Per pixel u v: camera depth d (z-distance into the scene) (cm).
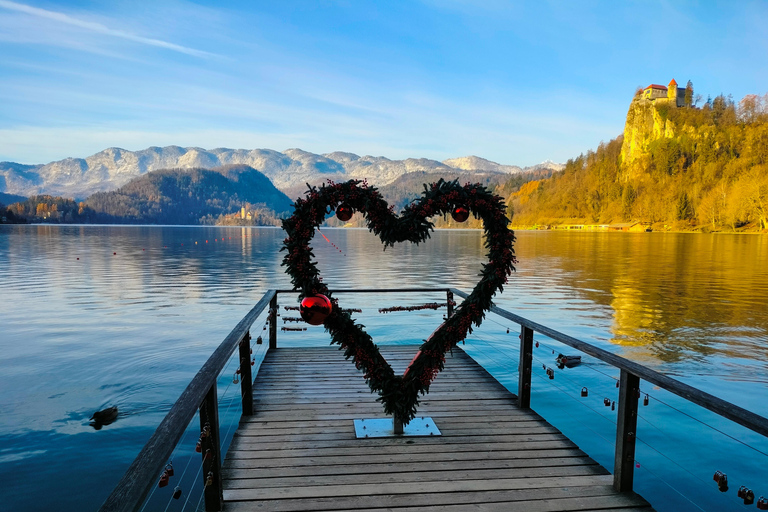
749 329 1298
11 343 1130
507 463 390
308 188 388
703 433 644
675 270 2994
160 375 894
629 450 338
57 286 2175
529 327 490
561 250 5184
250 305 1688
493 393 573
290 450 413
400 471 374
